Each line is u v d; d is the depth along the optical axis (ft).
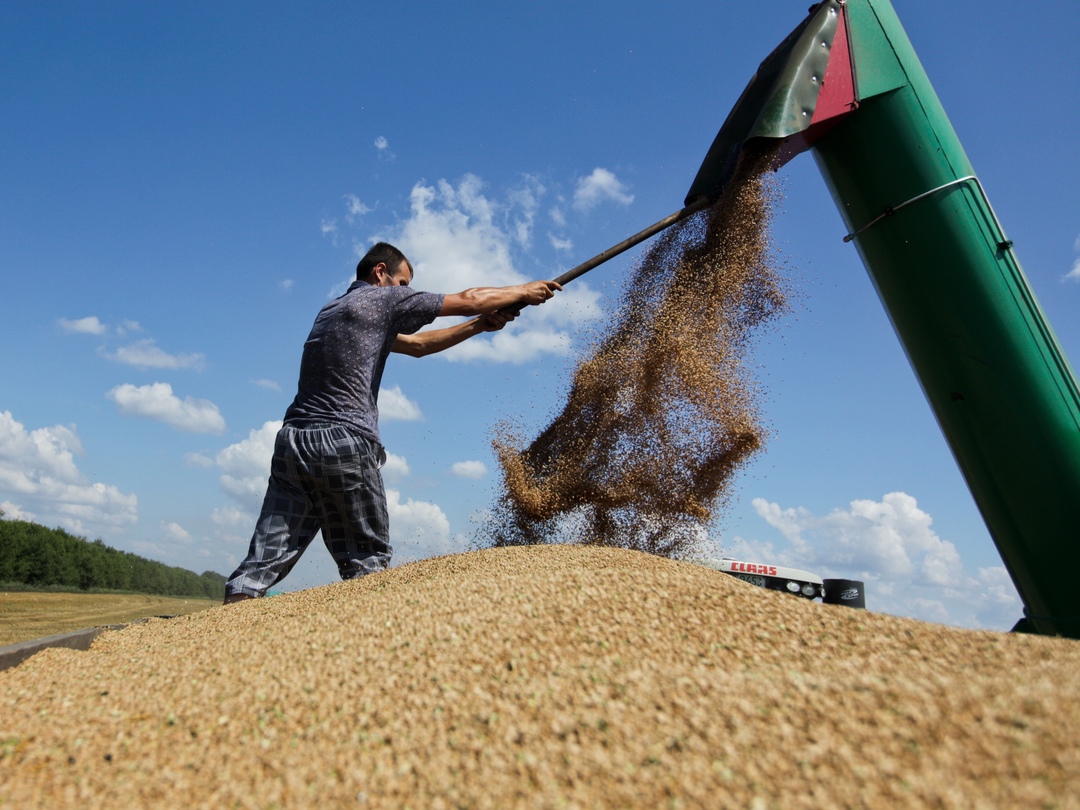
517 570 10.28
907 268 12.59
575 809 4.40
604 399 15.03
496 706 5.82
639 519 14.80
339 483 13.53
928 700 5.13
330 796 4.88
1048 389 11.82
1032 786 4.05
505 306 15.88
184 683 7.27
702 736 5.04
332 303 14.78
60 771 5.51
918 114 12.73
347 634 8.00
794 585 20.38
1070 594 11.50
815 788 4.29
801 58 12.93
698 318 14.46
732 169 14.82
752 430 14.26
